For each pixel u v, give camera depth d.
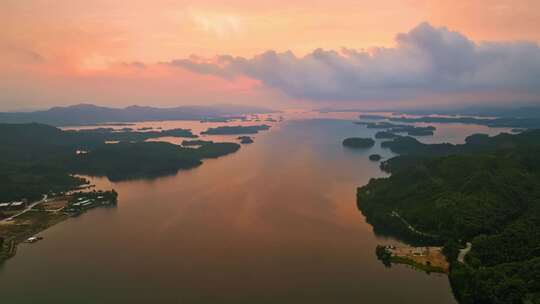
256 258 147.00
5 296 124.25
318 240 163.12
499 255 131.62
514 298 106.44
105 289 127.06
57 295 124.31
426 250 150.25
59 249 158.75
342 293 123.25
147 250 155.38
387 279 131.38
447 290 124.75
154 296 122.50
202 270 138.12
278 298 120.50
